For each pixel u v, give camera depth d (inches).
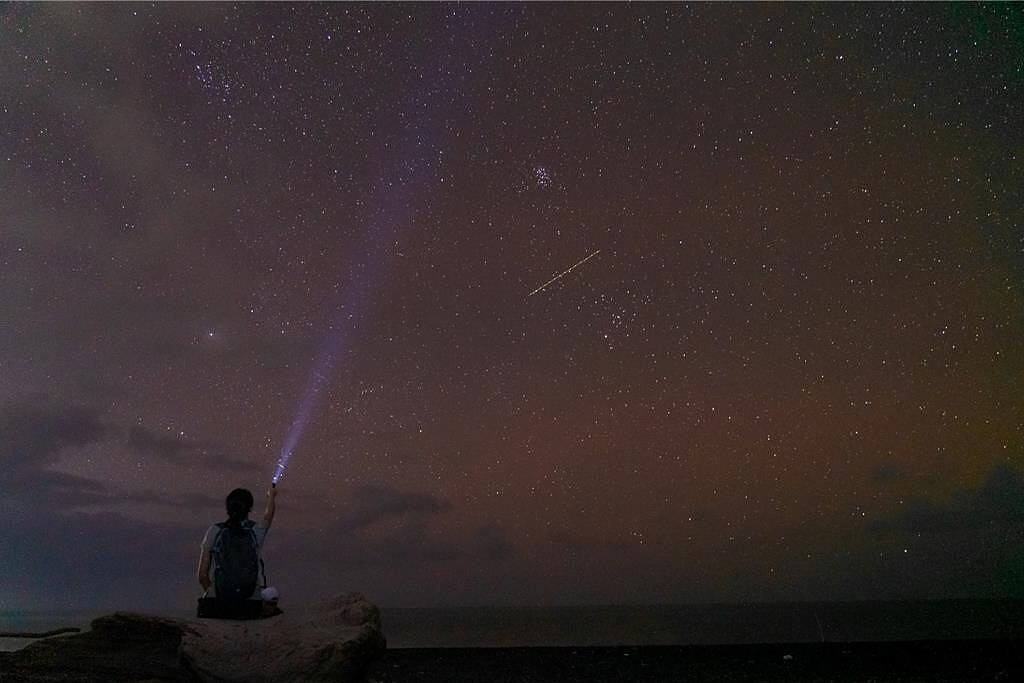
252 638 289.3
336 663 283.6
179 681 293.9
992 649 719.1
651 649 769.6
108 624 310.5
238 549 324.2
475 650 757.9
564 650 761.6
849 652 720.3
